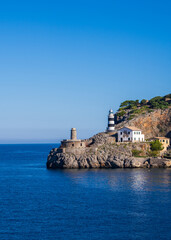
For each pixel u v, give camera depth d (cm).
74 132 16938
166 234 6631
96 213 7988
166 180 12175
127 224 7181
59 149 17075
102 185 11394
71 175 13912
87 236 6575
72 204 8881
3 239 6462
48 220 7538
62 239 6444
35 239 6456
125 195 9744
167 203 8750
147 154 17250
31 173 15888
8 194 10412
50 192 10538
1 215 7962
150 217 7625
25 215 7950
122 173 14062
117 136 19388
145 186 11038
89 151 16400
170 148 18412
